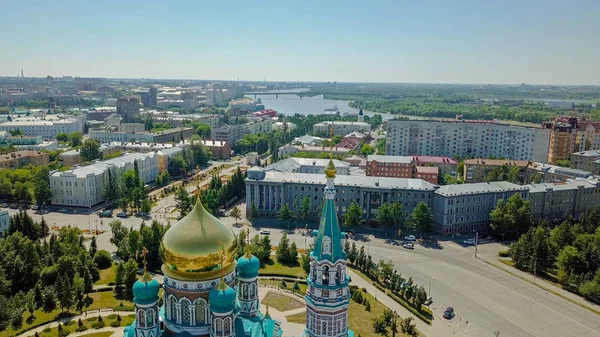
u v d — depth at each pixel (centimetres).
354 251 16675
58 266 13838
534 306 13888
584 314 13450
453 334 12194
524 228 19625
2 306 11469
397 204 19988
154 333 8188
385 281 15312
